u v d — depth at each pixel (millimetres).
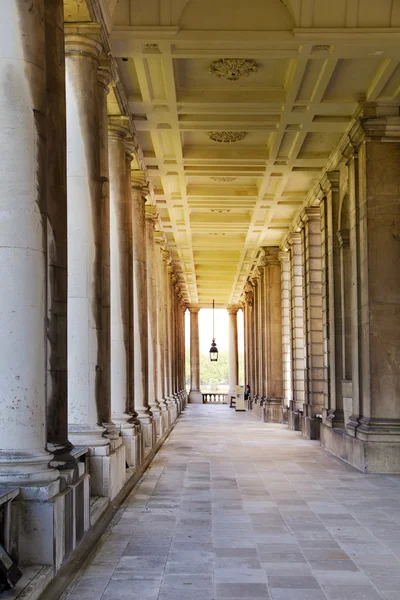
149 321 24938
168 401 32438
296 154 20703
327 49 14211
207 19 13891
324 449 21531
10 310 7121
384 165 16891
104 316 12336
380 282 16672
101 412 11758
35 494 7078
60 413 8766
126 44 14000
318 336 25672
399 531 10391
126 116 16203
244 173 22531
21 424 7191
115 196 16172
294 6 13750
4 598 6000
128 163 16828
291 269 30016
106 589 7578
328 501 12812
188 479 15570
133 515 11539
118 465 12344
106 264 12297
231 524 10875
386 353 16531
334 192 21219
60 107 9055
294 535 10148
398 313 16578
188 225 30078
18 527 7016
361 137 17250
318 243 25609
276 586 7711
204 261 40375
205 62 15703
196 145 21141
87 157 11469
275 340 34406
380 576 8102
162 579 7961
